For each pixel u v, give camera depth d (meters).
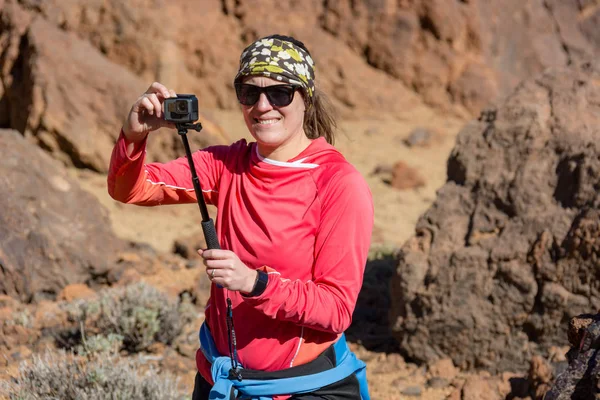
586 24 19.19
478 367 5.36
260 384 2.64
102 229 7.22
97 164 12.01
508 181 5.54
